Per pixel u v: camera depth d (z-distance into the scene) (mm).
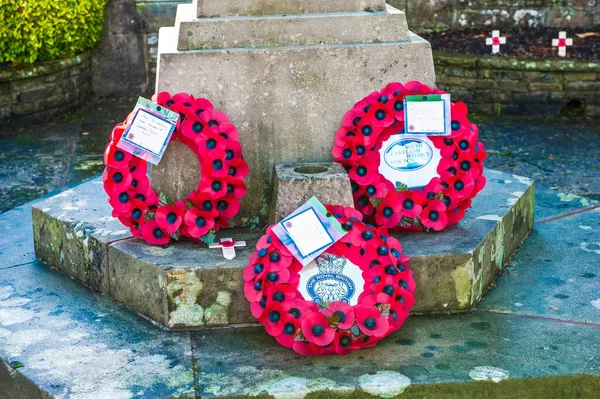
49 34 6824
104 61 7680
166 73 3422
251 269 3100
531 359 2938
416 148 3521
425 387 2781
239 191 3410
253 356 3012
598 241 4008
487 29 8023
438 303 3305
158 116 3367
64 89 7176
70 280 3705
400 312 3076
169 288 3162
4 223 4434
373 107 3443
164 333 3193
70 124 7020
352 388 2766
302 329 2959
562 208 4488
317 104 3523
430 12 8023
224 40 3475
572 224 4242
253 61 3457
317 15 3527
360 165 3479
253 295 3057
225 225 3463
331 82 3508
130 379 2857
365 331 2967
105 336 3172
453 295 3301
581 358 2938
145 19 7633
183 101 3402
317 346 2969
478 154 3555
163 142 3367
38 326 3254
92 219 3725
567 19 7953
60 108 7168
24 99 6859
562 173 5641
